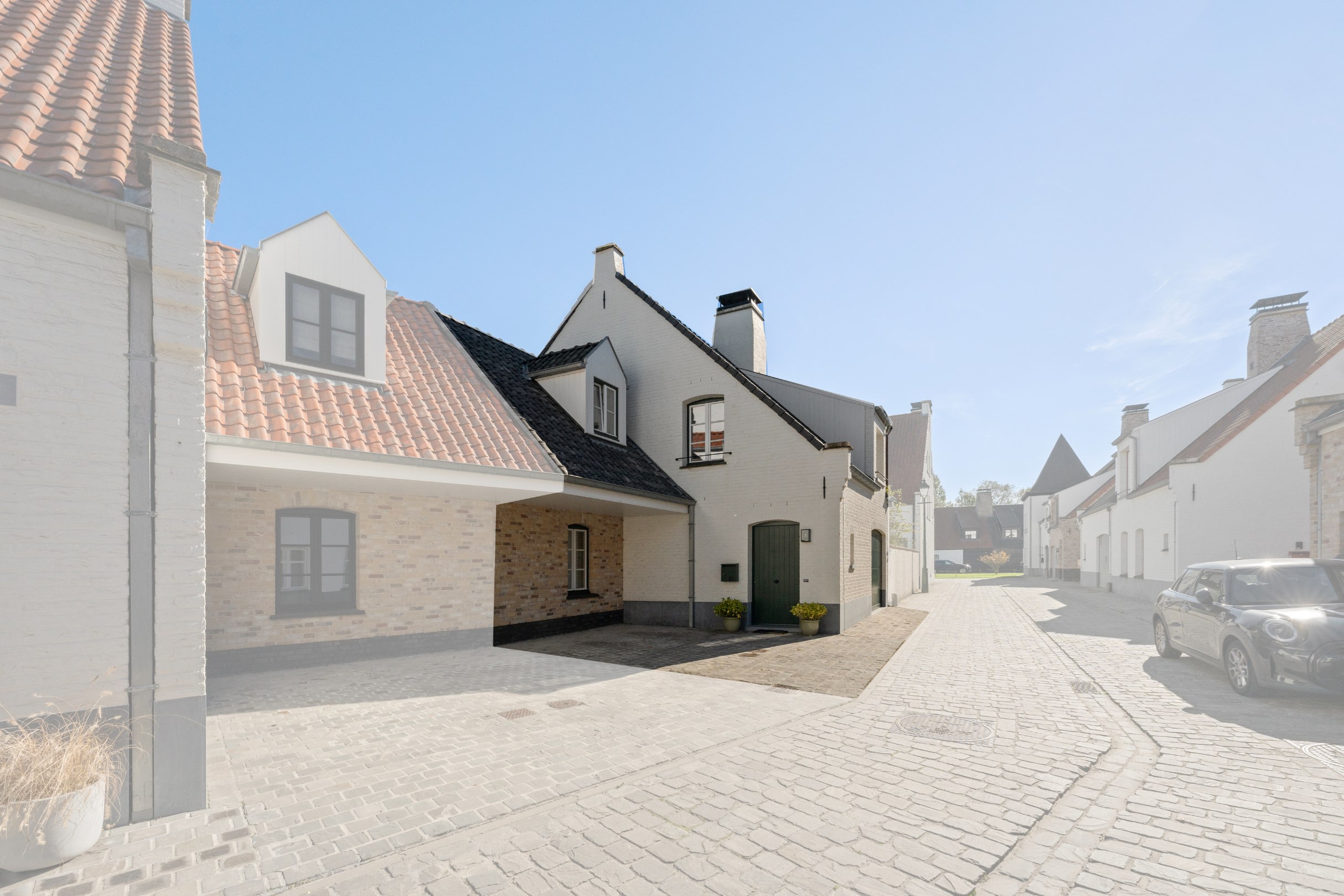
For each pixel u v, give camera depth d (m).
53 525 3.94
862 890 3.34
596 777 4.93
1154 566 21.17
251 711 6.75
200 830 4.02
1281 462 17.25
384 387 9.64
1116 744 5.83
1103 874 3.51
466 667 9.22
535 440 10.62
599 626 14.71
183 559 4.33
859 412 16.22
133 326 4.27
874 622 15.23
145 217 4.27
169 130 4.89
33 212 4.00
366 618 9.60
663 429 15.59
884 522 19.73
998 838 3.92
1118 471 26.22
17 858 3.46
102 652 4.04
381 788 4.72
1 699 3.73
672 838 3.93
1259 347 23.81
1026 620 15.81
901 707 7.12
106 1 7.07
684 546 14.98
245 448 7.05
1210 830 4.05
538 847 3.81
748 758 5.39
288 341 8.65
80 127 4.58
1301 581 8.48
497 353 14.64
